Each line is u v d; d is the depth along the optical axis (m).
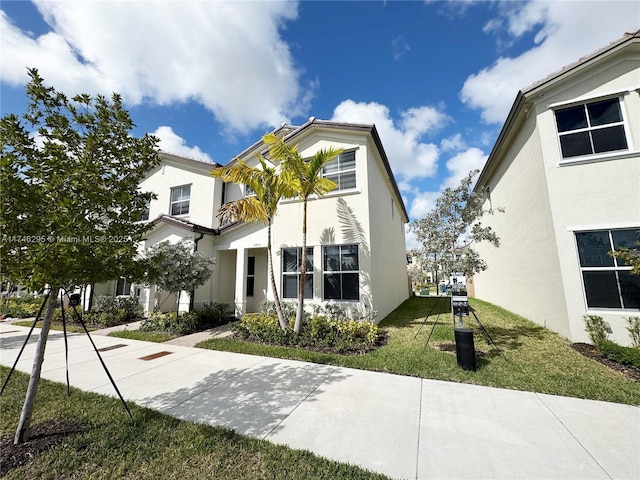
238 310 11.64
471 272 7.42
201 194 14.49
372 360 6.15
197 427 3.52
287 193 8.74
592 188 7.38
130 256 3.60
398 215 19.52
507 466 2.78
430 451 3.03
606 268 7.03
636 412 3.83
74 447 3.12
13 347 7.99
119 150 3.84
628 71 7.30
